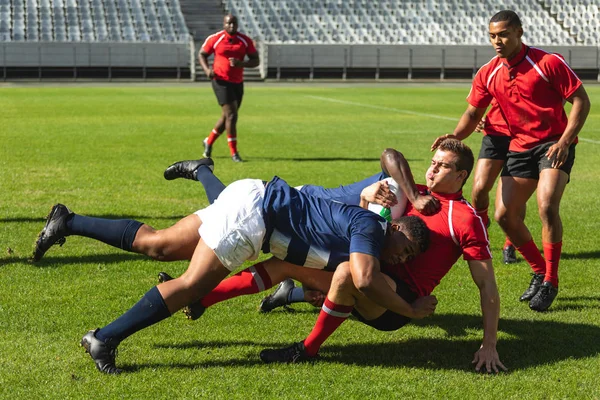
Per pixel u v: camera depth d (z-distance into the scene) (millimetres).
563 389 6820
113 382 6793
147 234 7949
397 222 7418
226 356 7559
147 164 20656
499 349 7887
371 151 24375
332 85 66188
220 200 7363
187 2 75312
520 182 9852
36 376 6879
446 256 7707
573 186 18297
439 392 6723
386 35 76250
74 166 20094
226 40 21141
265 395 6590
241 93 21734
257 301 9367
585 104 9062
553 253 9305
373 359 7582
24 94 51469
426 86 65875
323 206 7352
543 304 9211
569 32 78500
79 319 8461
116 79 68438
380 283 6859
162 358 7438
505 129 10555
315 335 7375
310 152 24000
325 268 7375
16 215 13773
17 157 21672
